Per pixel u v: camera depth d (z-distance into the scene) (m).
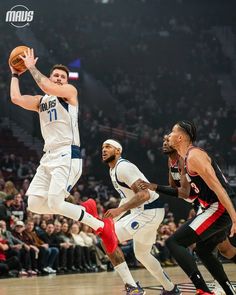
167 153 6.49
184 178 5.88
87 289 8.38
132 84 26.12
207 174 5.24
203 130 23.62
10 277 11.04
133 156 20.34
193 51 28.38
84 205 6.19
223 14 30.14
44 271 11.87
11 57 6.14
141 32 28.97
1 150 20.33
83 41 27.08
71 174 6.04
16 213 12.38
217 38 29.69
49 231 12.28
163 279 6.58
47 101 6.13
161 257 14.14
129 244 13.46
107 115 24.62
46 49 25.50
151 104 24.92
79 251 12.62
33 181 6.19
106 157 6.53
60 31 26.88
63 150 6.05
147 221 6.44
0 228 11.32
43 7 26.09
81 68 25.72
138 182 6.17
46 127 6.14
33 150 20.67
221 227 5.49
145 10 29.78
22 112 21.44
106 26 28.11
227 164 20.78
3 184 14.36
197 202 6.33
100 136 20.95
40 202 6.13
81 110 22.92
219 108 25.94
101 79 26.17
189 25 29.86
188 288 8.11
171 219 15.59
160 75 26.80
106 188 18.52
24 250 11.57
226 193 5.24
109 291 8.02
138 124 23.00
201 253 5.72
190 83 26.66
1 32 23.78
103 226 6.02
